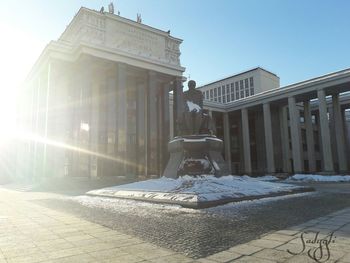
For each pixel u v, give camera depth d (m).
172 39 56.56
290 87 56.78
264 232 8.20
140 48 51.66
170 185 16.27
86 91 47.12
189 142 19.06
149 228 8.95
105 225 9.77
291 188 18.25
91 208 14.12
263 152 67.50
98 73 50.09
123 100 47.25
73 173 45.53
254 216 10.34
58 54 46.62
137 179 44.00
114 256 6.33
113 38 48.78
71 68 48.75
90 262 5.96
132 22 50.91
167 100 55.69
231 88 85.25
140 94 55.16
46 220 11.16
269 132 60.22
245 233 8.08
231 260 5.92
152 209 12.55
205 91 92.50
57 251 6.79
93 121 47.66
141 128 54.22
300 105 70.69
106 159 46.62
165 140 53.72
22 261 6.08
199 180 16.55
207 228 8.66
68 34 52.16
